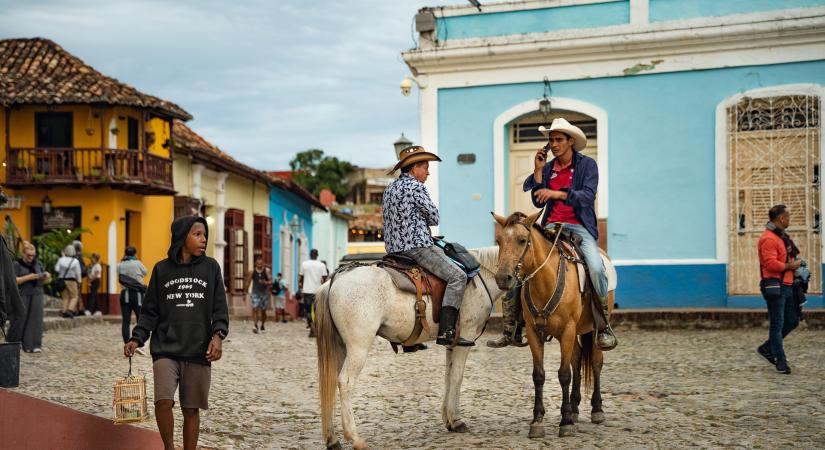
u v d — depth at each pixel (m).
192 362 6.50
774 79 17.30
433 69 19.23
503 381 11.05
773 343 10.82
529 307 7.70
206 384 6.54
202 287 6.55
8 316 9.30
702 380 10.45
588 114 18.36
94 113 27.33
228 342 18.06
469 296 8.17
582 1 18.33
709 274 17.56
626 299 17.98
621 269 18.05
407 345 8.12
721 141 17.58
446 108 19.25
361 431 8.42
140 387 6.58
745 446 7.09
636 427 7.97
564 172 8.49
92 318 22.97
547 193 8.09
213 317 6.57
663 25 17.72
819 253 16.86
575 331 7.80
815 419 8.05
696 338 14.95
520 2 18.72
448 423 8.14
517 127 19.27
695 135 17.75
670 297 17.75
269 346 17.06
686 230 17.77
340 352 7.67
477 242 18.98
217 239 32.34
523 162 19.23
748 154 17.48
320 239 48.00
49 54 29.70
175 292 6.51
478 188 19.02
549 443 7.42
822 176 16.84
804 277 10.97
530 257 7.45
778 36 17.16
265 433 8.34
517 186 19.23
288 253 41.53
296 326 24.83
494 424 8.45
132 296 15.63
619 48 18.03
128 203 28.50
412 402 9.91
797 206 17.16
